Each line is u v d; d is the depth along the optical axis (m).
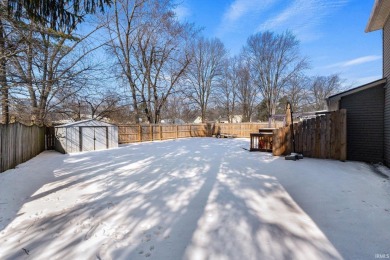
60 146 10.70
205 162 7.06
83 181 4.93
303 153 7.50
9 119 8.41
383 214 2.93
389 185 4.20
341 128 6.79
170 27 20.00
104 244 2.34
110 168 6.32
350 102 7.00
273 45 28.47
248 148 11.05
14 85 6.50
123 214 3.11
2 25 5.45
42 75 7.94
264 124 19.33
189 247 2.26
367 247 2.20
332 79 30.36
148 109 21.05
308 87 30.22
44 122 11.37
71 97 11.10
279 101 29.97
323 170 5.48
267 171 5.57
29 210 3.31
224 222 2.80
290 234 2.48
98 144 11.86
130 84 19.16
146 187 4.37
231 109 32.12
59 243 2.38
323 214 3.00
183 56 21.94
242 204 3.41
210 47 29.45
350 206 3.23
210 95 30.81
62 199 3.77
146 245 2.31
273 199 3.62
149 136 17.06
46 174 5.63
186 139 18.41
